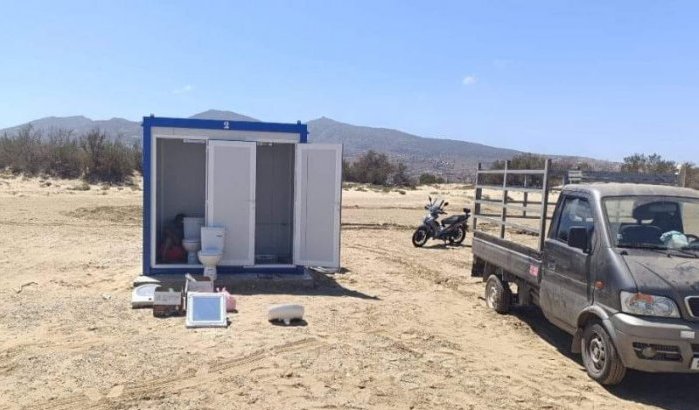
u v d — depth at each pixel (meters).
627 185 8.03
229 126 12.09
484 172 11.20
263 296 11.13
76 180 39.94
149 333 8.41
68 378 6.64
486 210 19.44
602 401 6.59
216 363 7.24
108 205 27.48
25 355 7.34
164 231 13.07
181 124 11.88
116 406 5.96
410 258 16.66
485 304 11.19
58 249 15.59
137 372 6.88
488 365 7.68
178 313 9.44
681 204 7.66
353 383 6.79
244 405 6.09
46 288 11.15
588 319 7.35
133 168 43.50
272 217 14.42
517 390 6.82
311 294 11.52
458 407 6.27
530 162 32.28
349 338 8.54
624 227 7.36
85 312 9.41
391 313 10.19
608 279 6.88
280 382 6.72
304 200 12.31
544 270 8.42
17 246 15.78
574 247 7.32
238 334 8.48
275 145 14.33
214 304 9.20
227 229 12.07
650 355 6.39
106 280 11.97
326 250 12.36
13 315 9.10
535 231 8.98
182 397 6.23
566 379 7.24
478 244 11.19
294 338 8.38
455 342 8.66
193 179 13.65
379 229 23.41
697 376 7.49
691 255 7.09
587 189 7.93
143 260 11.86
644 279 6.60
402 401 6.36
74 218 22.44
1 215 22.19
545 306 8.39
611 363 6.74
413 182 55.53
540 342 8.84
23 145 41.78
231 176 12.02
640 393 6.87
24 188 34.75
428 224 19.02
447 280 13.49
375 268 14.79
